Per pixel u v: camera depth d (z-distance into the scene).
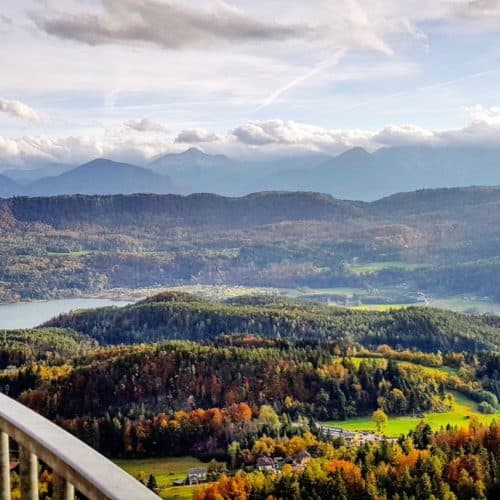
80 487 1.23
